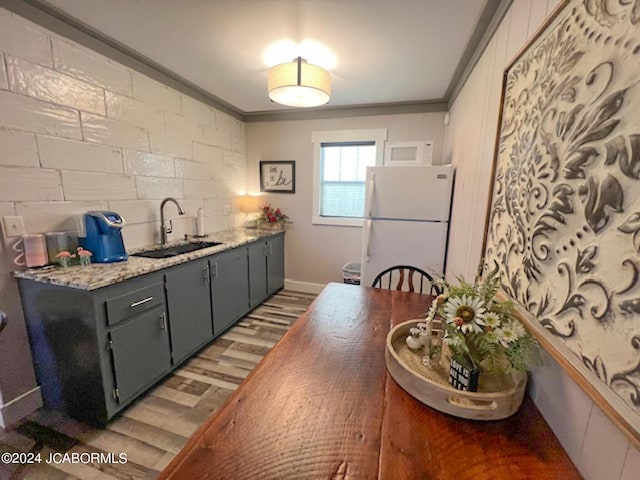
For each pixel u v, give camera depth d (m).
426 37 1.81
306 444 0.68
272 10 1.57
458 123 2.44
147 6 1.54
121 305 1.59
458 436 0.71
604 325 0.55
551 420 0.74
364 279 2.76
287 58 2.14
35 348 1.64
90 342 1.50
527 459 0.66
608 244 0.55
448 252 2.54
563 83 0.75
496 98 1.43
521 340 0.77
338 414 0.78
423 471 0.62
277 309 3.28
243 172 3.77
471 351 0.80
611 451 0.54
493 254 1.24
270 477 0.60
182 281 2.06
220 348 2.46
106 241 1.81
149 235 2.42
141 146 2.28
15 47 1.49
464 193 2.03
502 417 0.77
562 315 0.69
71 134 1.78
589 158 0.62
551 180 0.77
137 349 1.72
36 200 1.63
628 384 0.49
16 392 1.62
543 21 0.90
